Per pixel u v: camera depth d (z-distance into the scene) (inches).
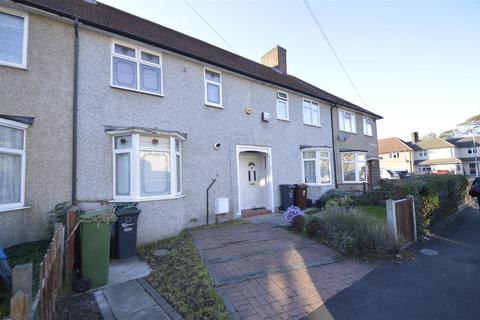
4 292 142.4
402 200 286.4
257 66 591.2
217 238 288.0
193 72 375.6
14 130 233.9
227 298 158.4
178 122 348.8
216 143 386.6
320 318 140.3
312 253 241.1
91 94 282.5
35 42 255.6
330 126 613.0
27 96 245.4
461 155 1828.2
